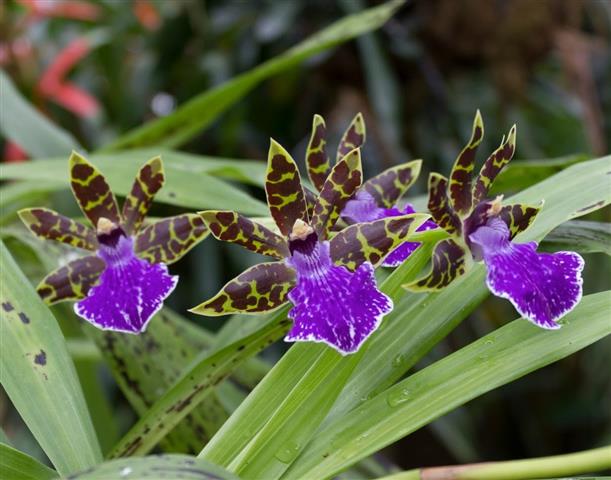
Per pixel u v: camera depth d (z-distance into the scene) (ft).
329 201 1.67
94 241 1.80
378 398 1.66
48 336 1.76
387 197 1.82
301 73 3.86
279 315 1.81
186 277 3.92
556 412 4.53
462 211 1.66
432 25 3.88
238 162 2.25
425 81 4.08
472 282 1.77
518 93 4.03
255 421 1.66
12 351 1.74
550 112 4.46
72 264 1.79
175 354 2.07
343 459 1.61
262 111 3.97
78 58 3.47
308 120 4.16
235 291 1.64
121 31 3.87
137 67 4.17
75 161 1.75
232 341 1.86
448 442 3.86
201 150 3.99
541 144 4.54
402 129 4.06
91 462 1.68
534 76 4.35
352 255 1.66
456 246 1.67
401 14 3.93
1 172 2.12
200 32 3.93
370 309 1.62
